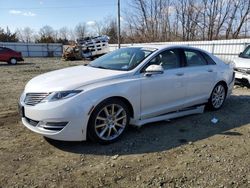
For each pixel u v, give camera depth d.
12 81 10.91
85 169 3.31
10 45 38.50
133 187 2.95
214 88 5.73
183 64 5.07
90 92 3.77
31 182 3.03
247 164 3.46
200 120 5.18
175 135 4.41
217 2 31.89
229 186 2.97
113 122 4.09
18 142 4.07
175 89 4.84
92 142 4.07
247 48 9.77
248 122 5.11
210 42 17.22
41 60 29.64
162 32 36.78
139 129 4.65
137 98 4.27
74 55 28.84
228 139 4.27
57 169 3.31
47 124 3.67
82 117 3.70
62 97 3.65
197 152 3.79
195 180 3.08
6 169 3.29
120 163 3.46
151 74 4.36
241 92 8.10
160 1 35.97
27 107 3.83
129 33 38.88
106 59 5.00
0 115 5.46
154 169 3.32
